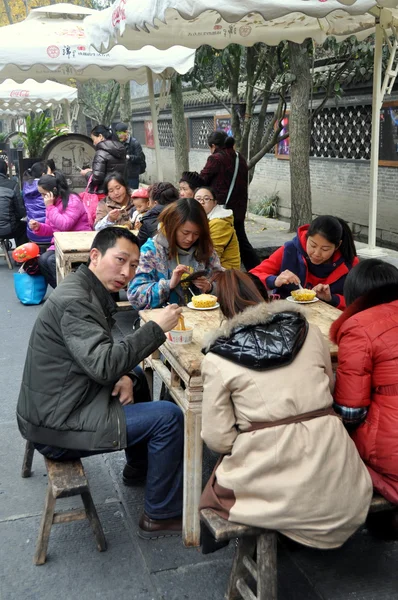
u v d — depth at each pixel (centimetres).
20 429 283
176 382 293
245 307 239
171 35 614
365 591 257
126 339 264
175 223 372
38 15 867
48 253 663
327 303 384
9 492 336
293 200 867
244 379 227
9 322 627
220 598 256
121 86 1493
